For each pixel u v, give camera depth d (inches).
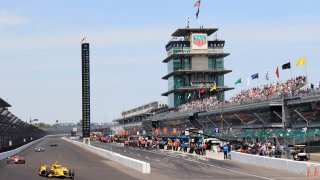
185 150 3048.7
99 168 1795.0
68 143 5610.2
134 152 3110.2
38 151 3341.5
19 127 3976.4
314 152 2228.1
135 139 4525.1
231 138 3088.1
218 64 6397.6
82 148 3944.4
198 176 1467.8
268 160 1838.1
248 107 3388.3
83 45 4598.9
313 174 1483.8
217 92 6363.2
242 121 3624.5
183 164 2012.8
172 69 6378.0
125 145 4264.3
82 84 4559.5
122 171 1656.0
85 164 2030.0
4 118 2785.4
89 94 4562.0
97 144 4963.1
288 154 2001.7
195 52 6269.7
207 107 4293.8
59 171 1346.0
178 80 6373.0
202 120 4434.1
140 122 7057.1
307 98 2743.6
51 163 2062.0
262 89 3521.2
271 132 2598.4
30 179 1295.5
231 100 3976.4
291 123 2984.7
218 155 2541.8
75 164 2025.1
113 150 3420.3
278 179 1366.9
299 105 2856.8
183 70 6240.2
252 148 2368.4
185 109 5049.2
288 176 1457.9
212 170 1702.8
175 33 6525.6
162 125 5762.8
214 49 6368.1
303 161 1711.4
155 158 2450.8
